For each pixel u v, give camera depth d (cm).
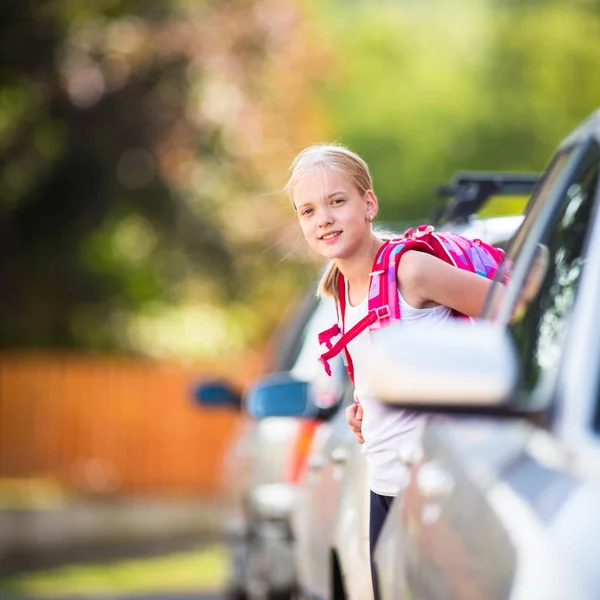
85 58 4016
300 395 1490
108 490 4056
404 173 8138
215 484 4191
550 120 7975
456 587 647
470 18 8481
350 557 1000
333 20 8744
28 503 3638
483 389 583
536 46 8062
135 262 4534
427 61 8412
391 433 872
